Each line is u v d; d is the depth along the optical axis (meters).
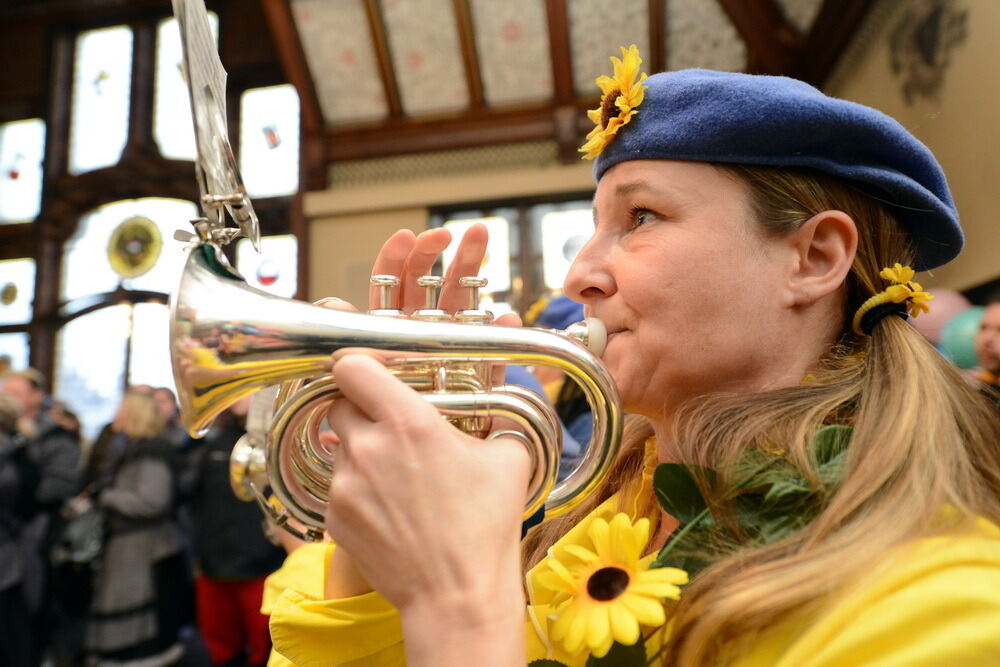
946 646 0.39
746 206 0.58
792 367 0.59
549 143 6.61
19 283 7.78
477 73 6.40
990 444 0.55
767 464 0.51
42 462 3.21
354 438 0.44
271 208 7.12
